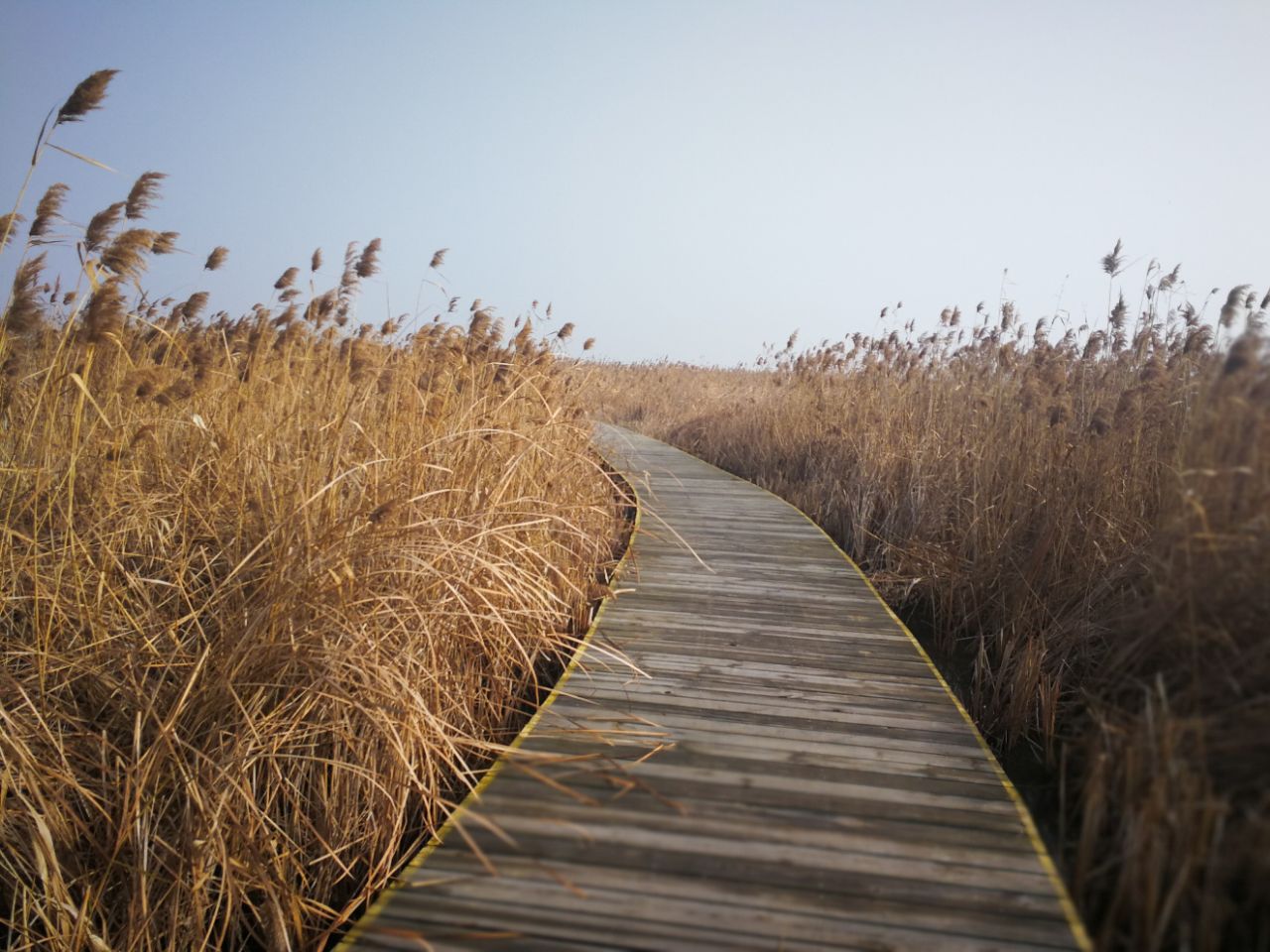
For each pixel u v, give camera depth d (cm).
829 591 564
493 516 425
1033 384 592
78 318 361
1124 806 228
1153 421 442
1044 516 491
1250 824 179
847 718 357
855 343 1144
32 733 299
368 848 300
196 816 279
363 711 286
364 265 546
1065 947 210
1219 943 183
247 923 274
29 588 357
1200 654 240
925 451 705
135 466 415
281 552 321
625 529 733
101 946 263
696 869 244
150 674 337
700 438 1536
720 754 321
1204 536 247
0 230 338
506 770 307
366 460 406
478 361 595
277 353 521
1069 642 389
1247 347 249
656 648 448
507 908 226
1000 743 379
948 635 509
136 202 352
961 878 240
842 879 239
